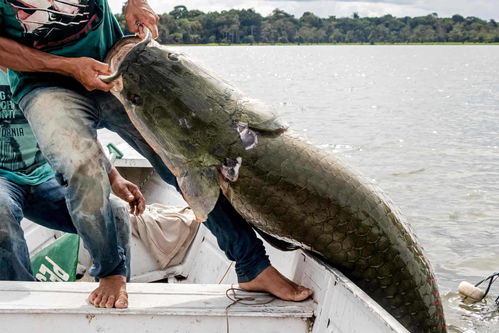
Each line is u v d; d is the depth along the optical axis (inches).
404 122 745.6
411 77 1972.2
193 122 116.7
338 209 113.9
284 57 4037.9
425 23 6067.9
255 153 114.4
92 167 115.8
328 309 107.9
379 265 116.6
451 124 726.5
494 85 1529.3
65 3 122.7
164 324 108.3
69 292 113.9
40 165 150.4
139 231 180.9
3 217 135.0
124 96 121.3
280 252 135.2
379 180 413.1
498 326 206.7
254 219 117.6
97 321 107.8
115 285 113.5
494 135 629.0
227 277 163.3
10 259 134.9
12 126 144.9
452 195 370.6
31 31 122.7
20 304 108.0
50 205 148.4
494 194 371.2
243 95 120.8
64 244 163.2
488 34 6181.1
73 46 128.0
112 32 136.4
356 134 634.8
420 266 120.0
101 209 114.9
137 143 135.6
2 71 144.3
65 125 117.0
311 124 729.0
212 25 5004.9
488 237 293.1
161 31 3668.8
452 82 1679.4
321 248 116.1
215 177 116.6
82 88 125.3
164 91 118.4
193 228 186.7
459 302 223.0
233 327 108.8
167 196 218.1
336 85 1547.7
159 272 182.5
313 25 5885.8
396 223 118.3
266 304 112.0
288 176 113.6
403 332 87.0
